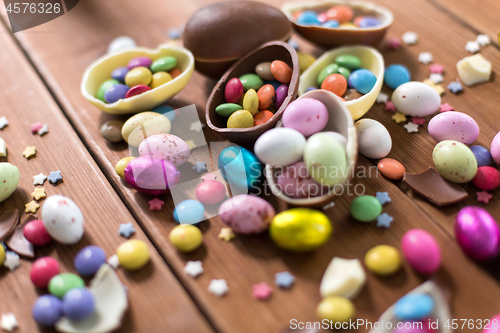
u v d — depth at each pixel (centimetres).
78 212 36
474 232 34
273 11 41
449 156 36
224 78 40
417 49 45
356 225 36
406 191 38
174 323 34
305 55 43
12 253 37
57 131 42
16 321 34
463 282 34
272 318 34
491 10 46
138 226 37
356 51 43
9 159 41
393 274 35
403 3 48
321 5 47
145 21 50
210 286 35
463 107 41
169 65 42
